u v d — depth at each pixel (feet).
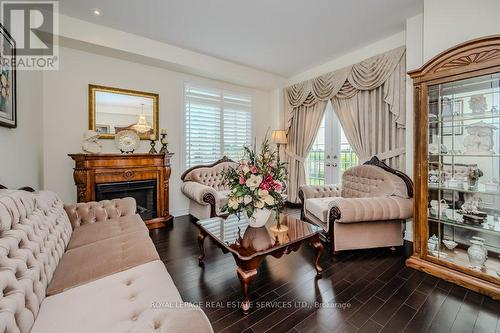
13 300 2.90
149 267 4.75
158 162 11.66
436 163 7.37
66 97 10.45
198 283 6.72
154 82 12.71
